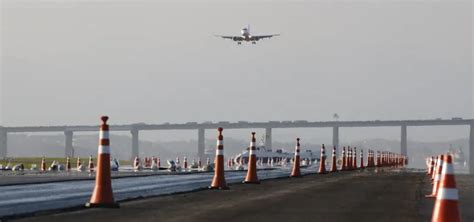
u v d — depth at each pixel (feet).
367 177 202.28
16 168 336.49
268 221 74.90
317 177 201.57
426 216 81.41
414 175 224.53
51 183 154.40
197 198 106.01
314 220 76.33
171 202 97.91
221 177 131.23
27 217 76.48
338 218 78.64
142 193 120.88
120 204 93.86
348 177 201.87
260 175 222.69
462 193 127.85
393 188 138.72
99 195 88.74
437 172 116.37
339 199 106.73
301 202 100.01
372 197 111.65
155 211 84.48
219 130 131.23
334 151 279.49
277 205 94.53
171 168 330.54
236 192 122.11
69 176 209.05
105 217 77.05
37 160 516.32
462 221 77.05
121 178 189.47
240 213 83.15
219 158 131.23
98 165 89.30
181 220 74.90
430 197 113.50
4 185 144.46
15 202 100.73
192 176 209.56
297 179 184.55
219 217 78.38
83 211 83.76
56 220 73.72
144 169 347.77
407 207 93.04
